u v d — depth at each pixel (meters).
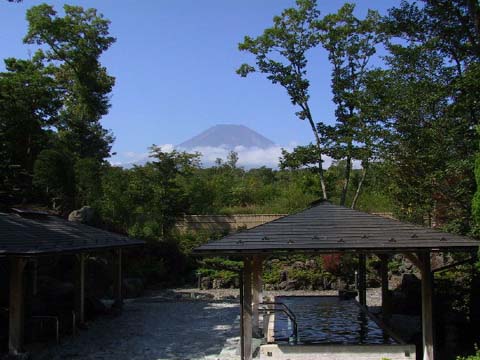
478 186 9.86
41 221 15.66
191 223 30.48
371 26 24.28
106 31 33.78
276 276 24.75
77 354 12.20
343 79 24.66
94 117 34.91
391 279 24.14
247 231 10.05
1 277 16.31
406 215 19.12
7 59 27.83
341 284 24.05
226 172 49.34
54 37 32.50
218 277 25.59
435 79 15.03
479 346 12.12
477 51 14.60
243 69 25.53
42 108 27.23
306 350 9.52
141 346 13.01
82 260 15.75
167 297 22.59
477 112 14.08
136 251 26.75
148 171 30.55
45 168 24.48
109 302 20.17
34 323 13.77
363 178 25.39
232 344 12.84
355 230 9.88
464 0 14.72
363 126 18.08
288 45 24.84
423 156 14.55
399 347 9.38
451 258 18.78
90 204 27.97
